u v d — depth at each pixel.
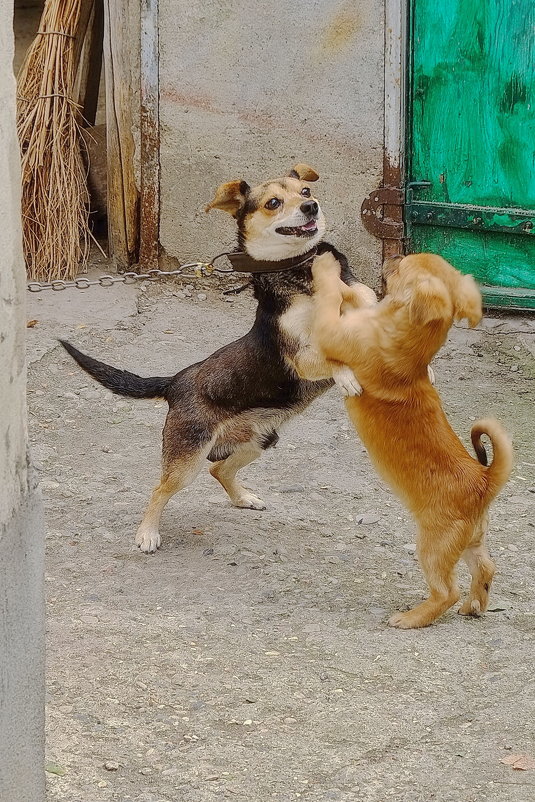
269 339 4.92
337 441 6.53
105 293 8.54
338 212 8.41
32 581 2.65
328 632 4.31
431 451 4.24
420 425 4.25
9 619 2.52
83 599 4.61
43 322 7.97
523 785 3.23
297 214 4.76
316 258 4.60
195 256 8.80
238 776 3.29
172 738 3.51
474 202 8.21
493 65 7.87
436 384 7.33
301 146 8.35
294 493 5.89
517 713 3.65
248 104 8.37
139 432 6.63
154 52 8.41
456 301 4.19
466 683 3.90
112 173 8.73
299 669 3.99
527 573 4.99
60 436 6.52
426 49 7.96
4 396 2.45
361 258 8.48
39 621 2.71
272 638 4.26
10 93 2.40
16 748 2.59
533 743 3.47
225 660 4.04
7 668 2.52
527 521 5.57
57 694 3.74
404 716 3.66
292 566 5.02
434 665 4.03
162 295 8.60
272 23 8.14
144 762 3.37
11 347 2.47
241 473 6.12
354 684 3.89
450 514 4.24
